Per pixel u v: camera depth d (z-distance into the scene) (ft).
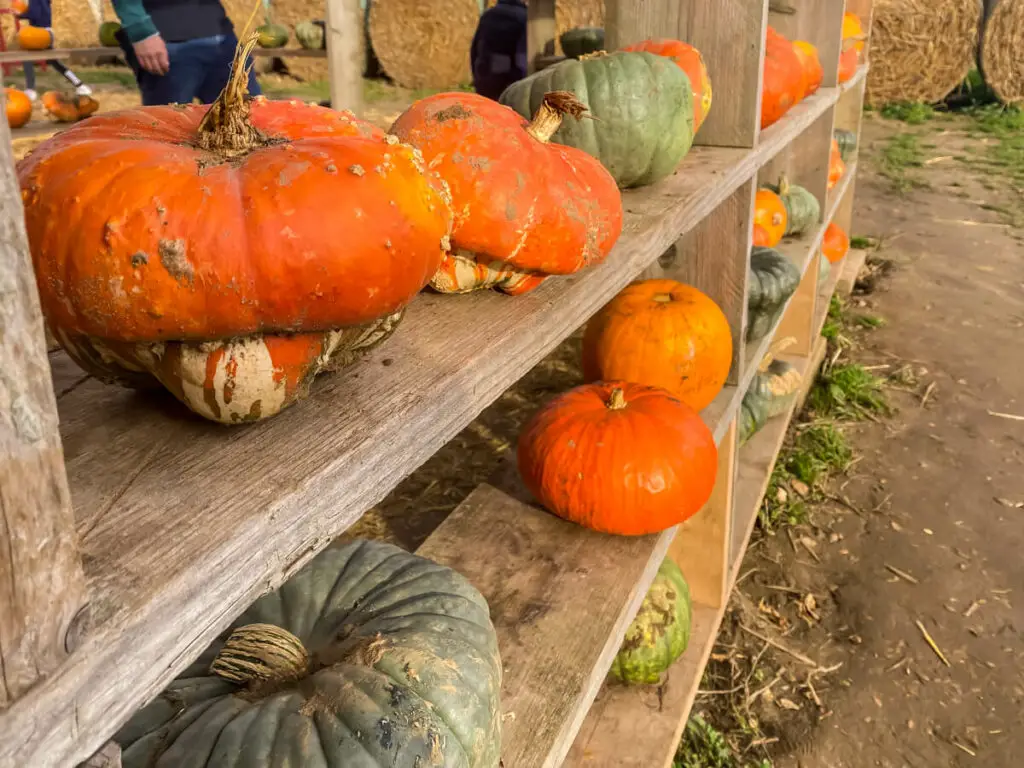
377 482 2.86
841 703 9.55
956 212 26.94
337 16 8.73
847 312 19.60
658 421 6.81
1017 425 15.14
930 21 41.34
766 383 12.89
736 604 10.87
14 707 1.61
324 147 2.74
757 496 11.84
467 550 6.59
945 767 8.86
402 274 2.70
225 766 3.40
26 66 30.76
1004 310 19.77
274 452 2.70
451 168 3.98
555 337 4.24
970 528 12.47
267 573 2.41
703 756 8.79
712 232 8.58
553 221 4.08
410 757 3.42
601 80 6.28
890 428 14.96
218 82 13.82
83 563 2.08
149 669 1.98
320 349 2.83
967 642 10.43
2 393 1.46
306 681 3.80
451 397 3.28
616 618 5.90
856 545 12.07
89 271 2.39
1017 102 41.39
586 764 7.72
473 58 19.34
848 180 18.90
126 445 2.74
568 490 6.60
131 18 12.45
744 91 7.97
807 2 14.15
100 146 2.62
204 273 2.41
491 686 4.00
